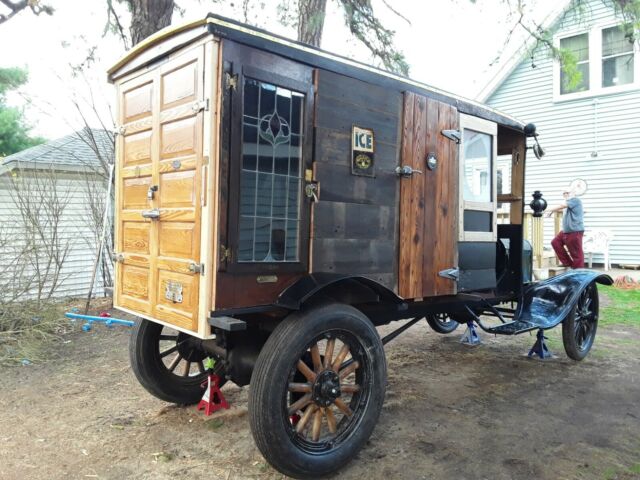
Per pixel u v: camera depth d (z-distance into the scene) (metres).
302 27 7.26
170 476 2.73
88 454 2.96
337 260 3.07
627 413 3.65
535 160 12.85
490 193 4.38
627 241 11.51
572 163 12.27
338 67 3.07
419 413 3.64
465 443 3.16
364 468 2.86
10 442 3.11
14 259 5.97
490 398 3.96
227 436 3.20
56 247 6.68
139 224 3.21
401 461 2.93
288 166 2.84
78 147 8.80
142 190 3.18
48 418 3.47
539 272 9.21
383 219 3.35
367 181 3.24
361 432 2.88
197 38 2.63
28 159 7.62
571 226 8.66
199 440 3.15
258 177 2.71
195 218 2.63
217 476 2.74
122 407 3.67
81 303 7.42
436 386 4.24
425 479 2.73
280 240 2.81
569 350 4.91
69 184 7.50
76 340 5.54
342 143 3.09
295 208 2.88
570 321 4.86
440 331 5.90
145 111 3.15
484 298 4.38
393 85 3.42
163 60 2.95
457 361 5.00
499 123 4.47
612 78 11.76
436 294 3.76
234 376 3.14
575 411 3.69
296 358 2.61
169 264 2.86
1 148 19.89
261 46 2.68
